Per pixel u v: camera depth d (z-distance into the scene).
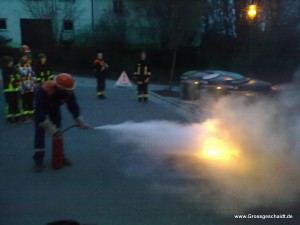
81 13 28.67
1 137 8.06
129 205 4.71
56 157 5.98
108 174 5.82
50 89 5.81
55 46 26.59
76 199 4.88
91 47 26.05
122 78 18.05
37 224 4.19
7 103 9.42
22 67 9.59
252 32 20.72
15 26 28.97
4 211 4.50
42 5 26.53
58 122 6.20
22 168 6.06
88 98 14.23
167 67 25.69
